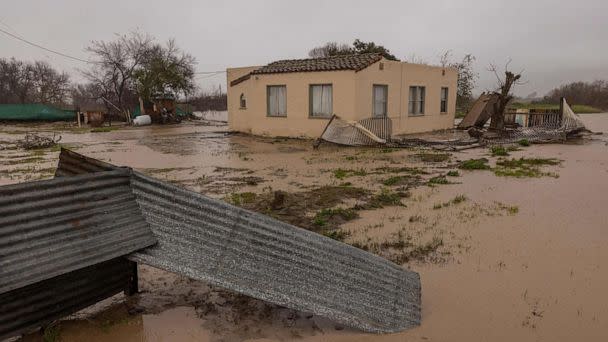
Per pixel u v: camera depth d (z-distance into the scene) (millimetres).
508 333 4227
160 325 4391
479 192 9703
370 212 8188
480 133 20516
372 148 17156
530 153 15883
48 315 3967
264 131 22453
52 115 39312
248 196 9344
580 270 5578
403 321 4398
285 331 4297
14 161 14984
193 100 54531
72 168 4855
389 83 20609
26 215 3572
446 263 5844
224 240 4551
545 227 7234
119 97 44188
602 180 10867
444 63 40812
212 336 4211
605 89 61844
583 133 22609
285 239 4910
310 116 20453
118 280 4684
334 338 4164
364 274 4891
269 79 21641
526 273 5512
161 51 46781
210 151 17078
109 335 4199
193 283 5293
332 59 21359
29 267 3426
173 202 4633
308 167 13102
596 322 4398
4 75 59812
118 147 18969
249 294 4117
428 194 9531
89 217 3977
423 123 23453
